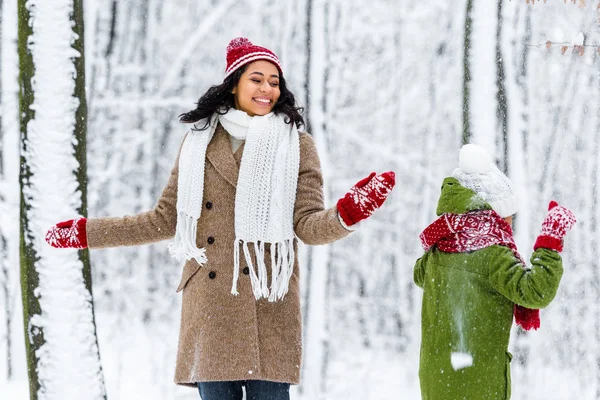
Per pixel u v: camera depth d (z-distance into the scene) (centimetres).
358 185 372
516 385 902
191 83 1468
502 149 788
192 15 1507
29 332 502
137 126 1508
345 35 1430
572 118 1248
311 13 1041
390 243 1581
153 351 1334
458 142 1209
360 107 1474
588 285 1173
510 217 422
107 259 1544
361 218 371
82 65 524
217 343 409
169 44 1510
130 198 1533
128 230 433
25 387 1066
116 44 1518
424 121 1455
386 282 1602
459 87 1191
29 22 512
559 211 383
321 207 412
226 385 418
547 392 984
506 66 781
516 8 986
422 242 423
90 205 1441
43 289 502
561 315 1128
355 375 1355
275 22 1377
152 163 1532
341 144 1457
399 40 1438
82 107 522
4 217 1255
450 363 400
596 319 1138
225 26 1427
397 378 1379
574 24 1174
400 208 1547
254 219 407
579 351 1110
